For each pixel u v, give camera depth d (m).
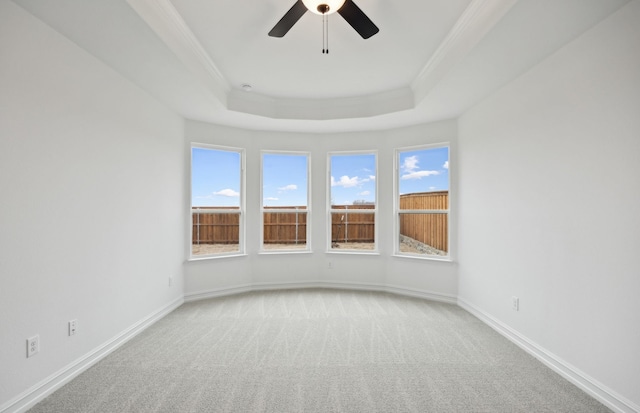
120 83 2.91
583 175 2.22
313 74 3.55
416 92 3.77
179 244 4.11
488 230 3.46
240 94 4.02
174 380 2.31
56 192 2.21
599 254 2.09
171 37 2.47
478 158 3.67
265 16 2.47
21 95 1.96
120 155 2.92
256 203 4.92
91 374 2.40
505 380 2.34
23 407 1.95
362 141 4.98
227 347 2.88
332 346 2.91
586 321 2.19
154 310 3.53
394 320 3.59
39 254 2.08
